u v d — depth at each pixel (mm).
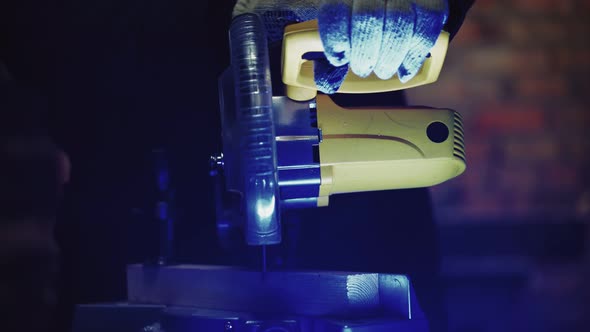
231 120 678
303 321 663
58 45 1264
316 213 924
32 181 929
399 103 954
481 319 1833
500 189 1904
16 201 906
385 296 648
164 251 924
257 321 634
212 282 784
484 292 1852
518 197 1907
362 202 932
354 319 622
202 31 1141
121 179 1240
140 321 795
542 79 1935
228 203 792
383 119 712
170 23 1189
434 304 920
